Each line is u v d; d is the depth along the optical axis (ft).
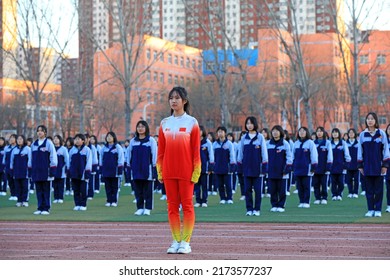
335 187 93.81
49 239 50.26
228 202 89.66
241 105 248.73
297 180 80.53
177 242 42.11
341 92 261.44
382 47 281.33
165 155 41.47
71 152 79.66
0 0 168.96
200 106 274.57
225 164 89.04
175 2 344.49
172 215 41.86
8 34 173.06
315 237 49.93
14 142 100.32
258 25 288.51
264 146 68.23
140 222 63.26
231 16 316.40
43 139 73.05
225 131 89.66
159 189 116.78
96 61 285.84
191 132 41.27
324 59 300.40
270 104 251.60
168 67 326.03
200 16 173.27
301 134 80.33
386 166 63.93
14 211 78.07
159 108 305.32
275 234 52.11
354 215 67.87
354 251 42.34
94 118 287.89
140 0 164.96
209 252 42.04
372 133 64.75
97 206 85.76
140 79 290.56
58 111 269.03
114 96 283.59
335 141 93.35
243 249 43.47
